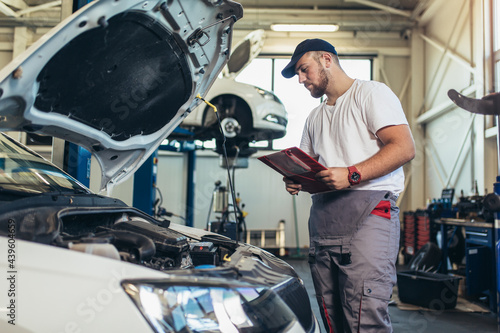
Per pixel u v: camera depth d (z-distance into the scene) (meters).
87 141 1.35
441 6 6.56
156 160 3.71
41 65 0.88
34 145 6.47
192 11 1.14
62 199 1.13
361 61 7.62
